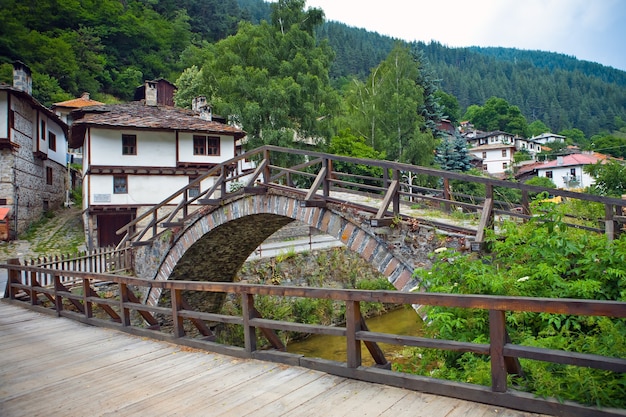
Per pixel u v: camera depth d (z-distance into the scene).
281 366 4.98
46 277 12.23
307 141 29.44
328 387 4.20
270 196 10.38
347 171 26.95
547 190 6.24
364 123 32.56
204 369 5.20
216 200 11.58
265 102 26.05
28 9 55.09
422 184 29.55
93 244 22.25
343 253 20.92
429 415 3.35
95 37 58.75
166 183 23.48
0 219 21.42
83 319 8.77
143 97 52.47
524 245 6.11
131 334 7.46
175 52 68.94
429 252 7.08
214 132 23.86
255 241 14.00
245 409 3.88
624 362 2.80
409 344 3.90
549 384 3.54
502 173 58.75
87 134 22.19
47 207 27.92
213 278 15.67
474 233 6.60
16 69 24.05
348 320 4.37
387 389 3.98
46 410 4.30
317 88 27.36
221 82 27.34
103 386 4.89
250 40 28.97
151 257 14.40
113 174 22.47
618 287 5.17
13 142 22.23
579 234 6.33
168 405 4.15
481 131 84.38
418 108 36.44
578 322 5.07
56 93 45.78
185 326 15.02
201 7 78.94
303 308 16.50
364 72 94.75
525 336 5.18
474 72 143.00
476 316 5.49
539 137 86.31
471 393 3.50
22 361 6.20
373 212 7.99
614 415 2.86
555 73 157.00
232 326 15.73
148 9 70.38
